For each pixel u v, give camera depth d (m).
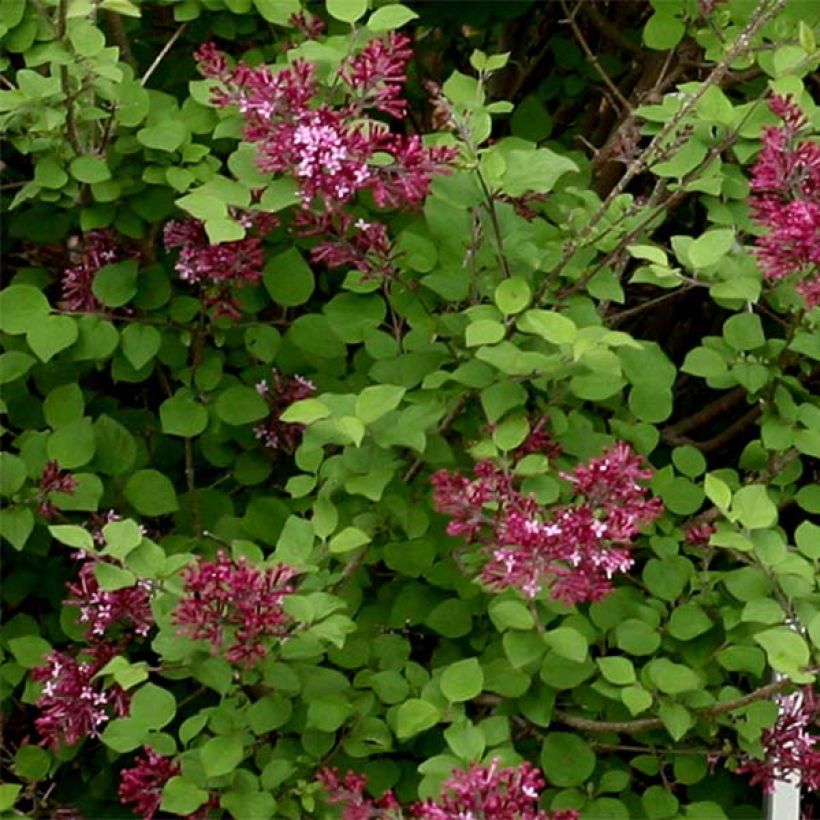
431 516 1.73
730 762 1.68
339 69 1.66
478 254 1.71
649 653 1.67
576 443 1.70
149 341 1.77
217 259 1.74
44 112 1.69
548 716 1.66
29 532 1.73
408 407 1.68
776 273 1.62
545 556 1.58
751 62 1.77
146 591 1.65
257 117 1.62
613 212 1.74
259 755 1.69
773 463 1.74
